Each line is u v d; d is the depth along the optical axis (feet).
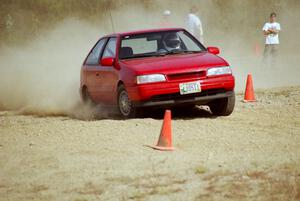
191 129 102.27
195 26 190.49
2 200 71.46
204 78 109.29
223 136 96.58
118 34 121.80
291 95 138.51
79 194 72.13
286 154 84.53
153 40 119.85
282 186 71.05
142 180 75.92
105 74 120.16
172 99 108.78
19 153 91.91
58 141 98.07
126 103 112.88
